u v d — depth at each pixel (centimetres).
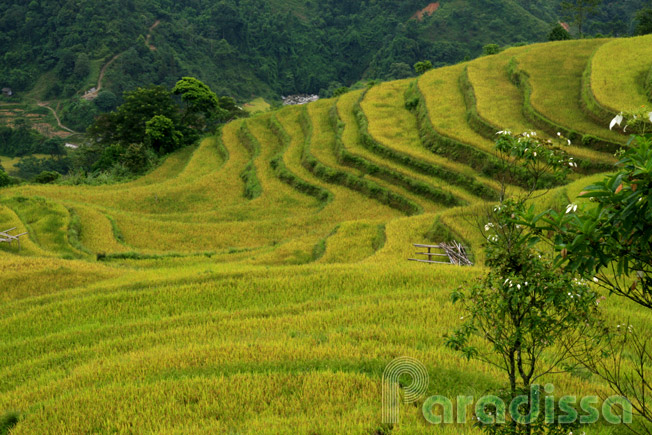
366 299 1883
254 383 1190
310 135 5688
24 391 1327
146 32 16988
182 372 1311
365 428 963
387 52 18288
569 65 5384
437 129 4578
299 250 3023
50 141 11819
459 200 3638
